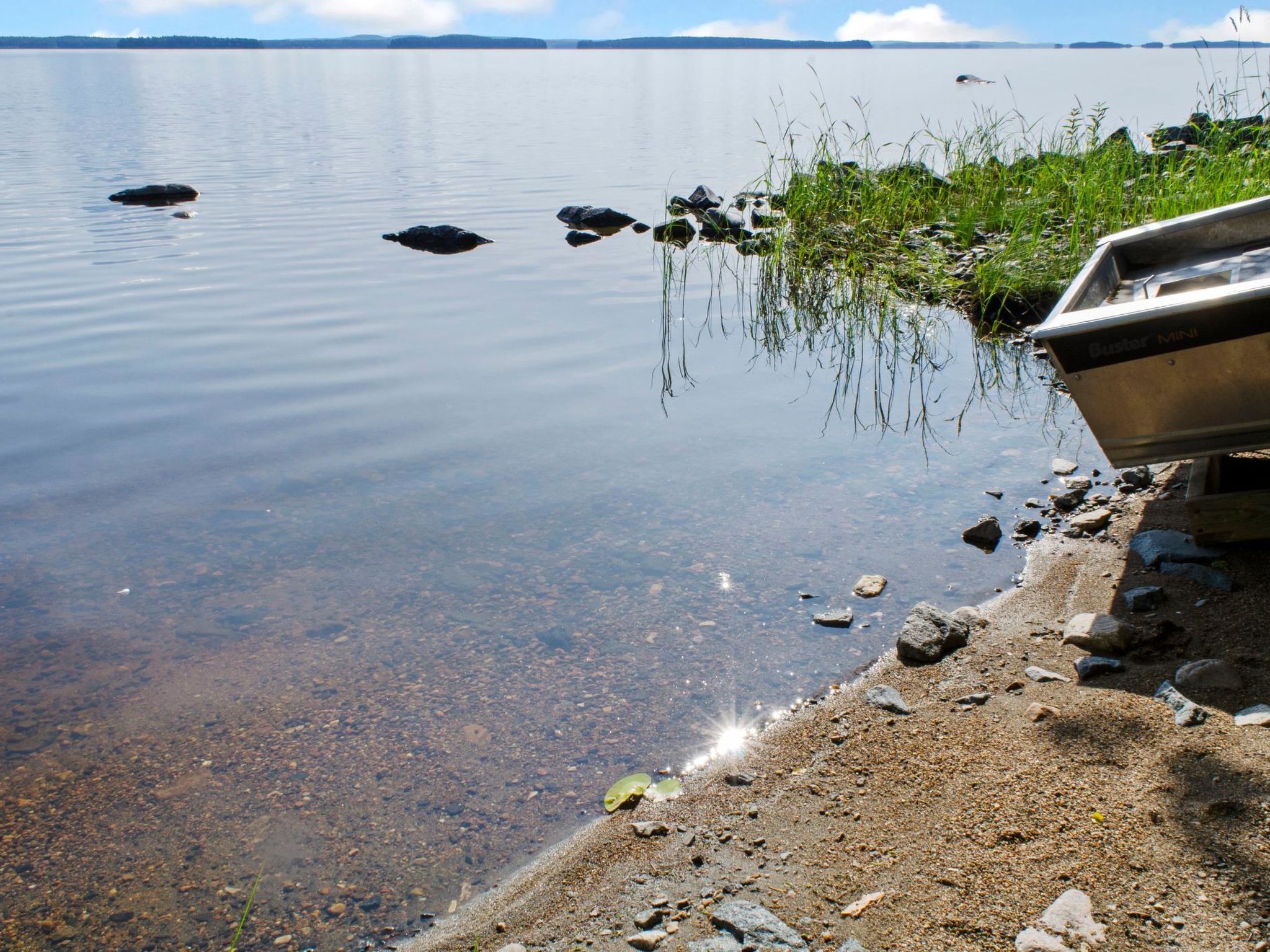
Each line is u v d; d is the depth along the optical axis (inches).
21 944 78.2
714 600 120.0
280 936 78.5
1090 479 142.4
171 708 103.7
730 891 77.0
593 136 797.2
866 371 194.9
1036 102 936.3
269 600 122.0
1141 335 106.0
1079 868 72.4
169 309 249.6
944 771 85.8
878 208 274.8
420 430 170.2
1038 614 110.7
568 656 110.8
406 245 339.0
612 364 203.2
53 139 786.2
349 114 1139.3
